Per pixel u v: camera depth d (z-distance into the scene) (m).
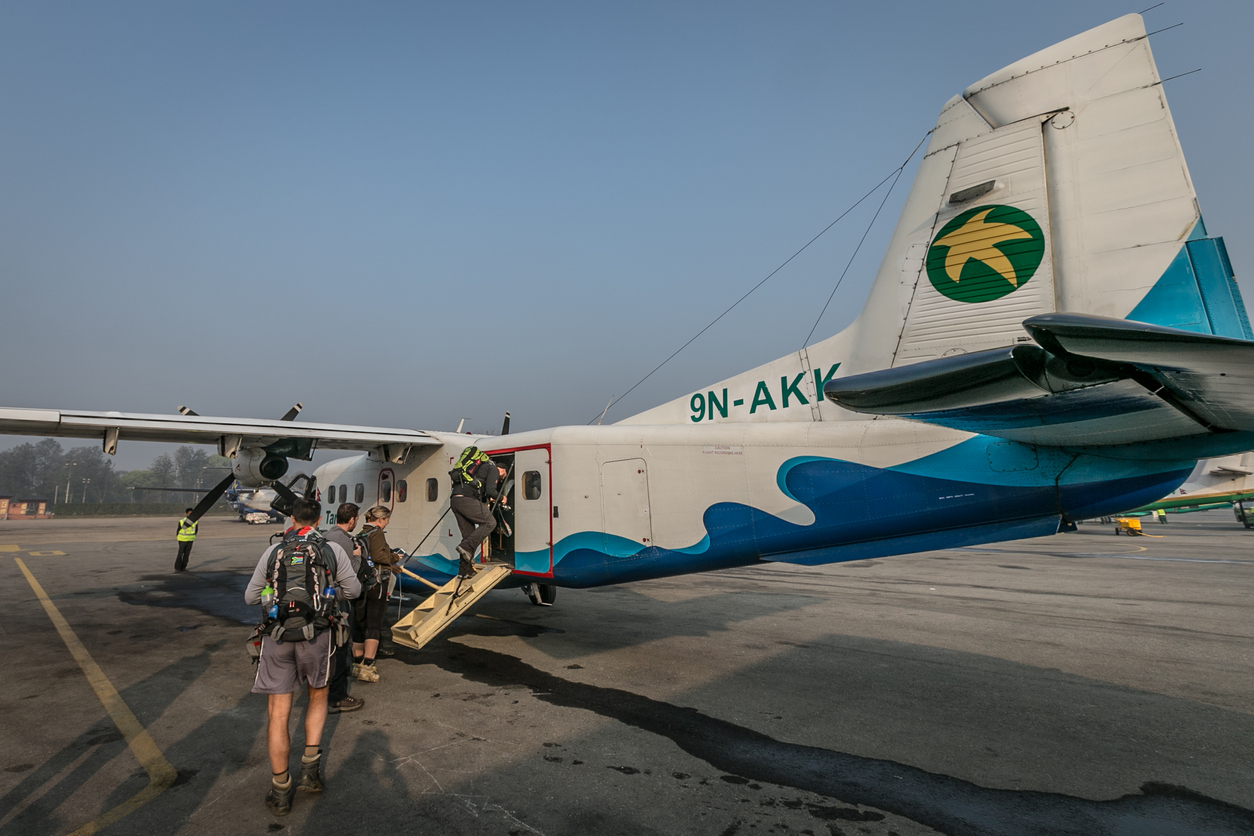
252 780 3.85
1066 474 4.65
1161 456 4.26
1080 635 7.93
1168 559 17.27
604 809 3.51
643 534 6.77
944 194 5.02
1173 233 4.12
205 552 21.03
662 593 11.82
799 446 6.05
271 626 3.48
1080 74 4.52
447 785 3.80
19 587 12.73
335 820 3.36
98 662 6.70
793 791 3.75
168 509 70.50
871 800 3.64
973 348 4.78
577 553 7.11
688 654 7.06
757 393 6.54
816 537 5.88
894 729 4.77
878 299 5.41
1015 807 3.56
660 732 4.70
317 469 12.29
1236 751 4.34
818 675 6.21
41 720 4.89
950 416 3.85
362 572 5.61
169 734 4.60
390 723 4.87
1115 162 4.33
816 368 6.07
